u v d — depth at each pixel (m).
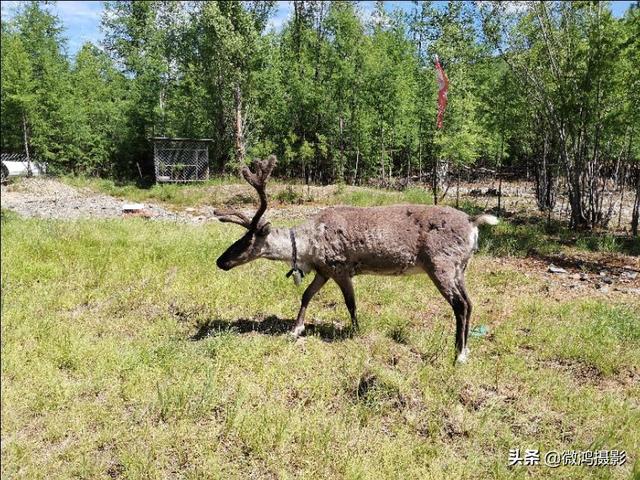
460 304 5.35
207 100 26.80
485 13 15.33
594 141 14.88
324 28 26.23
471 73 19.03
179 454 3.79
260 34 25.62
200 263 8.43
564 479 3.71
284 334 5.84
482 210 17.52
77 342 5.36
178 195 20.92
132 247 9.27
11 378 4.73
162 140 24.75
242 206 18.84
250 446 3.90
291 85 24.05
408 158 24.64
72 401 4.44
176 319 6.37
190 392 4.49
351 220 5.69
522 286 8.23
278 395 4.59
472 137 16.52
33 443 3.88
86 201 19.84
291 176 26.50
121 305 6.65
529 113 16.95
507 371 5.14
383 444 3.91
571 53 14.21
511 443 4.07
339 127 24.28
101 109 27.38
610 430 4.20
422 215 5.52
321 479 3.61
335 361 5.23
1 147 28.62
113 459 3.80
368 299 7.25
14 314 6.03
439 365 5.19
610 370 5.30
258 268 8.36
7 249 8.82
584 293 7.99
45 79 26.47
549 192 17.94
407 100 22.11
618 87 13.23
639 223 15.43
